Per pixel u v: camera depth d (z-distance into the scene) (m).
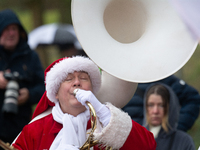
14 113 11.08
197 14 4.02
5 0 23.17
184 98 11.34
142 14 7.34
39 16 22.17
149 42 7.04
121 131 6.71
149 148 7.16
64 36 17.86
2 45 11.84
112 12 7.32
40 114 8.02
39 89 11.90
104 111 6.77
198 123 18.23
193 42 6.80
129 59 6.82
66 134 6.91
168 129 10.64
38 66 12.25
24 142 7.26
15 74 11.51
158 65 6.80
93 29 6.85
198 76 21.28
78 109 7.14
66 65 7.14
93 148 7.04
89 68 7.24
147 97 10.84
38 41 19.16
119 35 7.41
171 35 6.98
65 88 7.12
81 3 6.86
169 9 7.12
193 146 10.44
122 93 7.81
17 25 12.03
